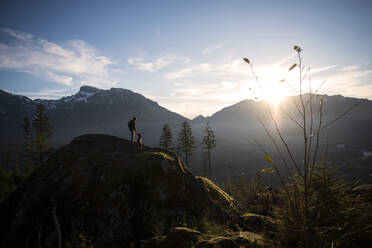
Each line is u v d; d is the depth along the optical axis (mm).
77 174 8930
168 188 9078
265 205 9031
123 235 7332
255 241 4641
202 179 11727
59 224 7188
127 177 8695
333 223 3256
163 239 5484
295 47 2264
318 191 3488
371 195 4801
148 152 11328
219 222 8445
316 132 2195
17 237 7359
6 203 9406
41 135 29438
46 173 9656
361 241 3436
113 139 12422
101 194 8047
